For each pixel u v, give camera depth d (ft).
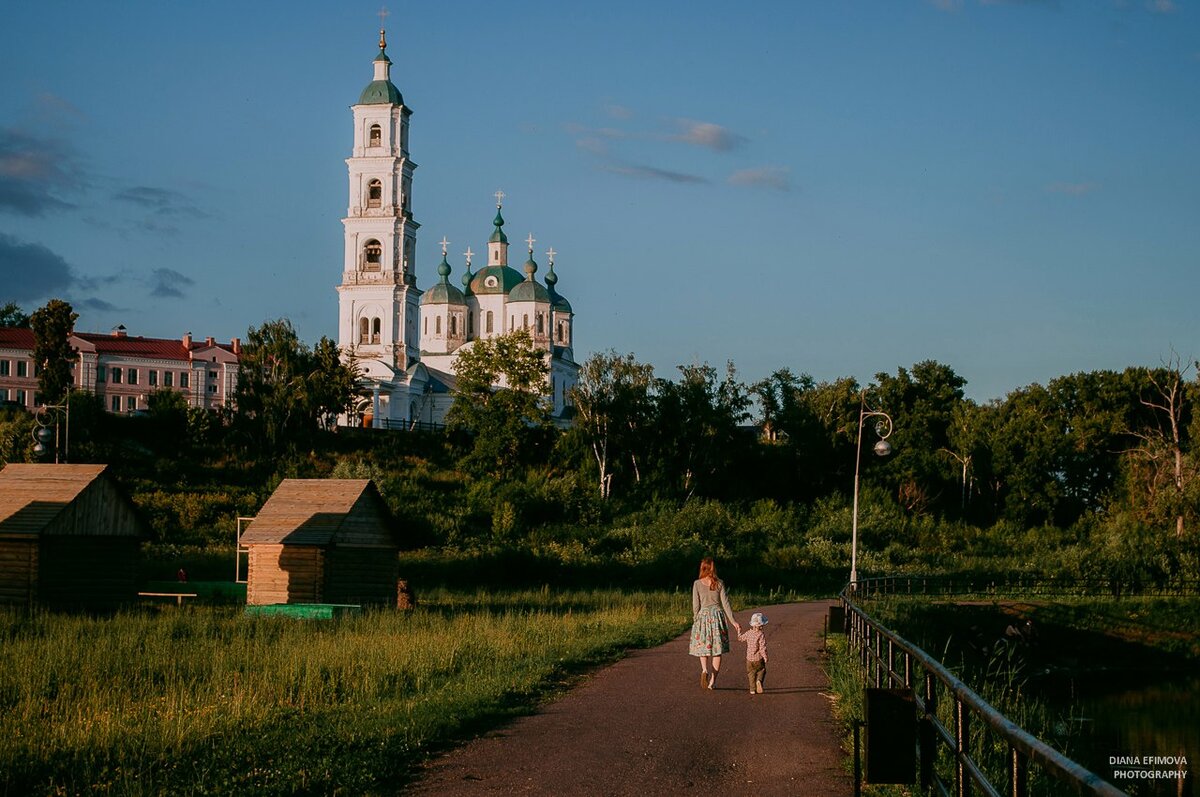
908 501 341.62
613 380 344.90
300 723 54.49
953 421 370.94
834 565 239.91
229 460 304.91
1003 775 47.21
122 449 291.38
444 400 456.86
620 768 46.42
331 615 118.62
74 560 131.23
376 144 453.58
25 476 133.90
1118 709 128.26
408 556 223.51
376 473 285.84
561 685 69.92
